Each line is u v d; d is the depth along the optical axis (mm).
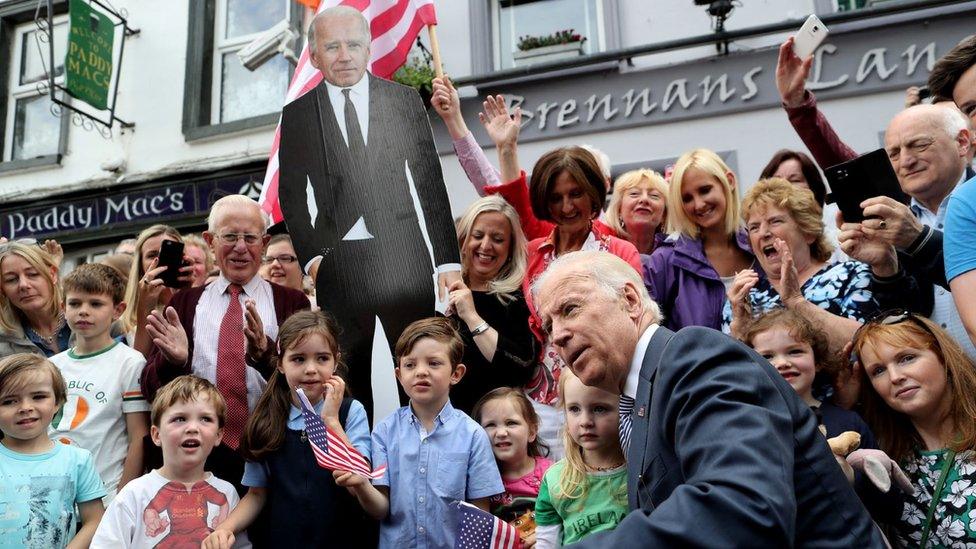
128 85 7535
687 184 3250
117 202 7332
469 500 2613
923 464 2109
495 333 3016
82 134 7645
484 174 3799
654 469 1499
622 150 5887
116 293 3303
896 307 2383
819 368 2385
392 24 3777
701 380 1441
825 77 5438
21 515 2633
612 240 3189
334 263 3180
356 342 3088
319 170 3295
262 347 2840
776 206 2805
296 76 3609
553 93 6055
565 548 1262
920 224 2188
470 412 2969
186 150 7246
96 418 3053
